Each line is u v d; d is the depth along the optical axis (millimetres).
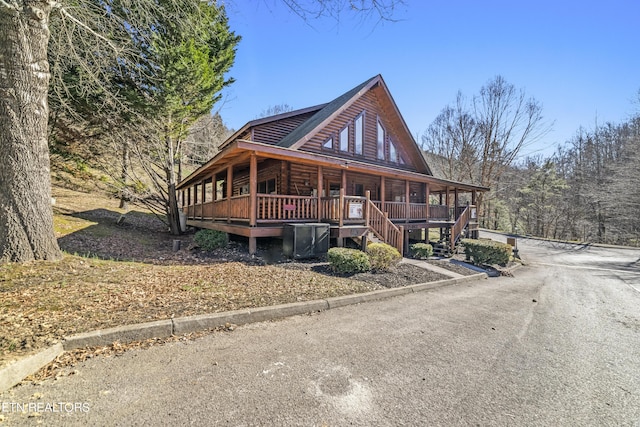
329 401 2318
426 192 14102
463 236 15336
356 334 3766
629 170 22609
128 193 14570
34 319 3338
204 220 13094
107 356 2926
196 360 2916
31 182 5312
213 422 2027
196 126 16891
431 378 2752
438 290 6680
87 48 8688
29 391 2318
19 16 5223
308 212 9383
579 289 7973
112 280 4984
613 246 20969
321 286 5637
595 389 2688
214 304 4258
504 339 3846
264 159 12305
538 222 32062
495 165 29094
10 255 5062
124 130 13164
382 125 15297
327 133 12961
